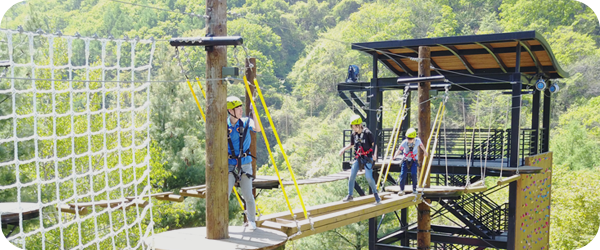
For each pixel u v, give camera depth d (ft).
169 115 82.33
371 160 29.63
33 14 59.36
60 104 61.41
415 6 207.41
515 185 43.27
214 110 19.72
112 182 60.39
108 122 64.23
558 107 154.30
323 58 218.79
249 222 21.84
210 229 20.22
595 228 62.85
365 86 46.44
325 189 71.61
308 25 277.23
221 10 19.42
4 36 55.16
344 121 90.63
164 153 77.46
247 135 20.86
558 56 159.84
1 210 24.84
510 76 42.27
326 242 70.23
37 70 59.77
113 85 92.58
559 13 180.65
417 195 33.99
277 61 242.99
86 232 58.65
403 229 50.11
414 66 50.90
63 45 67.67
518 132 42.27
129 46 202.69
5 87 52.42
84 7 263.49
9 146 52.37
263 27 250.16
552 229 66.85
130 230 61.26
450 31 193.47
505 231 49.11
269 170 160.76
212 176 20.01
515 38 39.42
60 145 58.80
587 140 122.21
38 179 19.42
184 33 233.96
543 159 52.95
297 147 173.78
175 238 20.39
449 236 47.14
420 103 37.40
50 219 56.08
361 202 30.63
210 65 19.54
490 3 212.84
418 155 37.63
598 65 154.51
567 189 68.95
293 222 22.71
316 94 212.43
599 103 142.72
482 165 44.78
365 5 223.51
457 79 44.34
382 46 42.14
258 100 207.00
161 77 84.89
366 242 67.67
